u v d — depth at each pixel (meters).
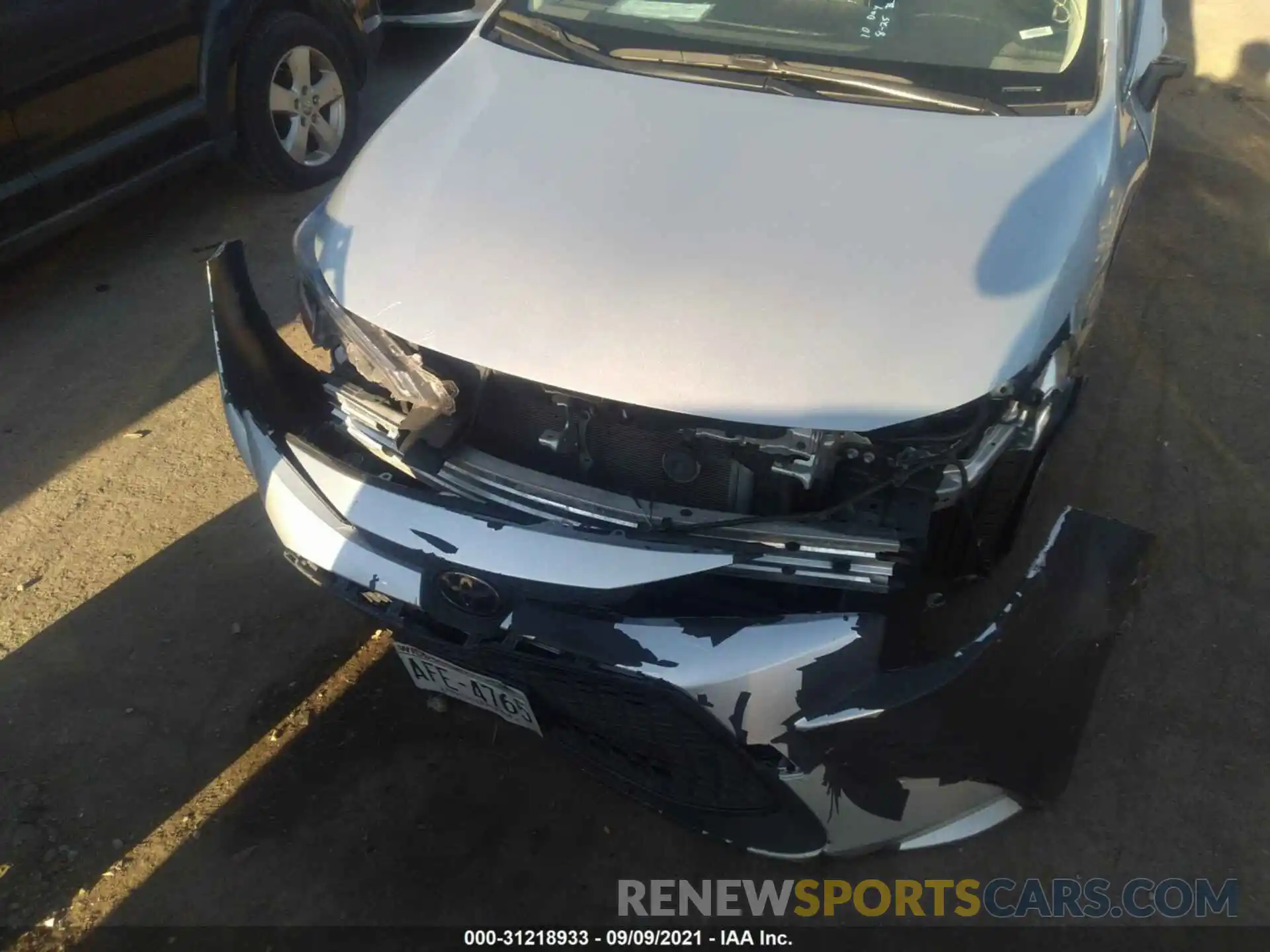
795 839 1.84
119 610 2.61
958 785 1.79
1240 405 3.19
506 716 1.99
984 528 1.98
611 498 1.77
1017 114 2.16
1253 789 2.18
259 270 3.88
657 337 1.67
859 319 1.67
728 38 2.41
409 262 1.87
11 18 3.26
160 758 2.29
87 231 4.16
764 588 1.74
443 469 1.88
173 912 2.02
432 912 2.02
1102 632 1.67
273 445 1.99
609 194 1.92
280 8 4.11
